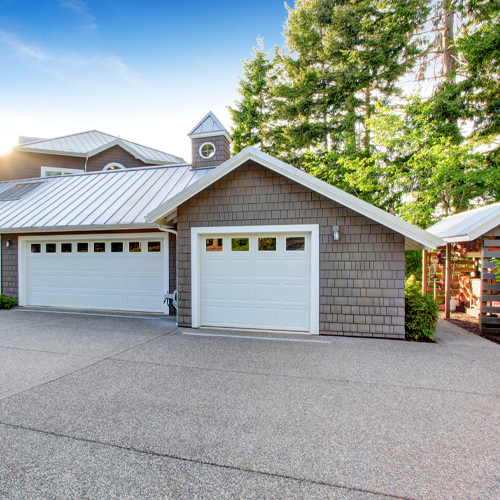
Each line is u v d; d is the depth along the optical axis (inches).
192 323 328.5
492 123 541.6
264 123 1002.7
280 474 109.2
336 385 185.5
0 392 174.9
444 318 399.9
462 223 370.0
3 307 437.4
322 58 751.7
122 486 103.2
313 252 298.8
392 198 597.6
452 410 155.3
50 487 102.4
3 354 243.1
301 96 794.2
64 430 136.3
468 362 225.9
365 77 678.5
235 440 129.3
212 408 156.9
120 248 414.3
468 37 514.3
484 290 315.6
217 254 329.4
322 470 111.2
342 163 627.8
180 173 494.6
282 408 157.1
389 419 146.5
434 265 470.9
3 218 451.5
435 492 100.8
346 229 291.9
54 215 425.1
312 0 795.4
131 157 775.1
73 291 435.5
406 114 581.3
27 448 123.4
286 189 303.9
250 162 312.5
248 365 219.1
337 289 294.7
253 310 321.1
